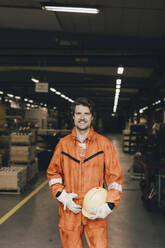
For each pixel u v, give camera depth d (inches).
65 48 431.2
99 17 333.4
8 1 291.6
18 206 253.8
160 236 190.1
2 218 220.1
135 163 395.2
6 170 307.4
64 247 97.0
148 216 233.8
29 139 356.2
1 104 882.8
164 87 647.8
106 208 86.1
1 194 296.2
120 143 1262.3
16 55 451.8
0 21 376.5
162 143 293.3
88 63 538.0
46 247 168.6
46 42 420.2
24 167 335.0
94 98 1288.1
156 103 690.8
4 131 539.8
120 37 410.0
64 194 91.2
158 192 250.1
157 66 466.9
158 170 280.7
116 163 95.3
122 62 522.6
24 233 190.4
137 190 331.3
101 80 737.6
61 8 261.6
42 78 705.6
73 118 96.8
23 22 377.1
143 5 287.3
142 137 497.4
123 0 275.0
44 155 484.1
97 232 93.3
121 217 230.1
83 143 97.1
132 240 182.7
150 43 411.8
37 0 282.2
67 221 95.0
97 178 95.6
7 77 722.2
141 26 357.7
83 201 89.2
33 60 530.3
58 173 99.7
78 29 388.2
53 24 377.1
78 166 95.5
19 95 1108.5
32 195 294.7
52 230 196.9
